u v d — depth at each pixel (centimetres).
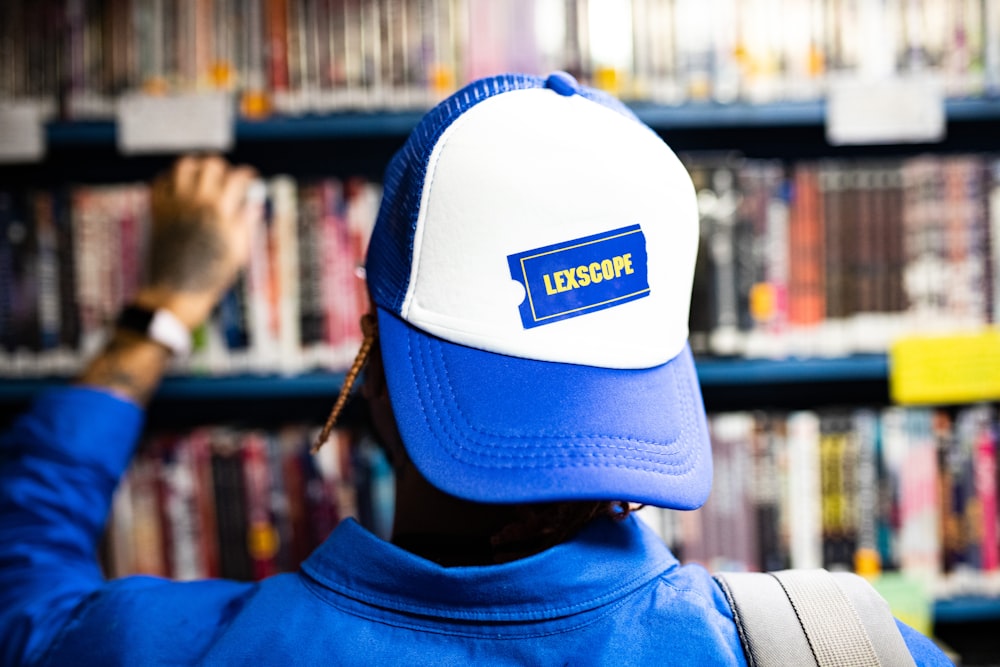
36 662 54
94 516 79
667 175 53
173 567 136
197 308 104
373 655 46
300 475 136
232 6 128
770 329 131
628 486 46
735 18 128
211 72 129
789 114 129
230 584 57
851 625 46
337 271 132
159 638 50
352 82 129
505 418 48
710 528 136
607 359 49
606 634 45
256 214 131
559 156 50
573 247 50
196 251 106
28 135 127
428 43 128
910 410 135
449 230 50
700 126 155
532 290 50
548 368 49
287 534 136
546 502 49
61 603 60
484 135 51
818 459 135
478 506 50
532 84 55
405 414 49
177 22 128
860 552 136
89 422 82
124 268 132
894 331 132
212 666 46
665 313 52
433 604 47
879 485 136
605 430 48
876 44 129
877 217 131
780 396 164
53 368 132
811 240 131
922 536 136
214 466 135
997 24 129
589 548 47
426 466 48
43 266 131
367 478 135
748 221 130
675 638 45
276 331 132
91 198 131
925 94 127
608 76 128
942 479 135
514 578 46
